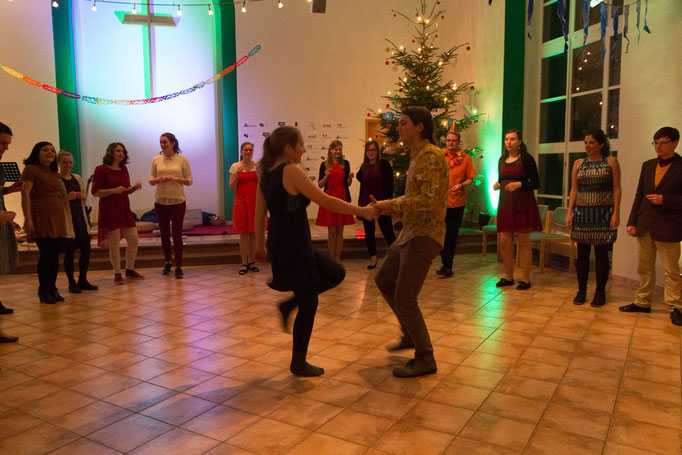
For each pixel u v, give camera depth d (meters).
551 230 7.17
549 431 2.53
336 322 4.36
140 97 9.20
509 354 3.58
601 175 4.63
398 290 3.13
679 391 2.97
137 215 9.37
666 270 4.26
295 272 3.01
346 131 9.81
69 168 5.29
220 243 7.27
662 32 5.12
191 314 4.66
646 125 5.36
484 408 2.78
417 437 2.48
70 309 4.83
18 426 2.63
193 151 9.51
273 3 9.24
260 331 4.17
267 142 3.04
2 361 3.54
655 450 2.35
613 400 2.86
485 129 8.59
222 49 9.09
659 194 4.19
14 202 8.44
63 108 8.59
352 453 2.35
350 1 9.59
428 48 8.22
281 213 2.98
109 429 2.60
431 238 3.06
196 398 2.94
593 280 5.86
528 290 5.42
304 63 9.51
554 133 7.75
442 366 3.38
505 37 7.91
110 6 8.91
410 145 3.14
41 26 8.39
